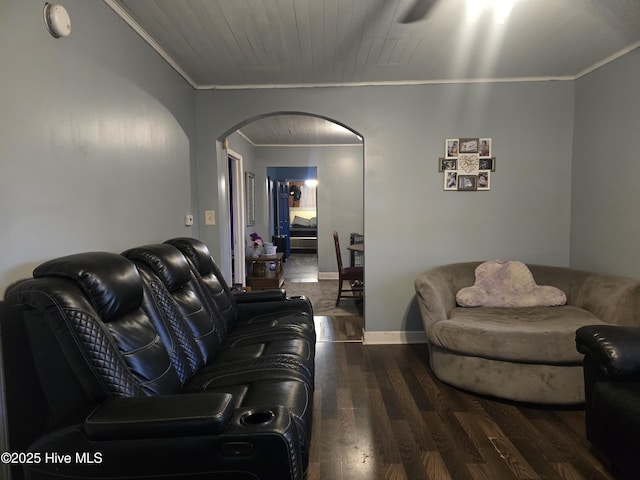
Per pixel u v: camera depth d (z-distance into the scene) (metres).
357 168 6.77
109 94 1.94
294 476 1.12
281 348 1.99
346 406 2.37
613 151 2.84
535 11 2.13
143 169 2.31
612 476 1.73
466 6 2.07
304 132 5.54
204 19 2.18
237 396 1.50
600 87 2.96
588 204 3.13
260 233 6.79
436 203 3.42
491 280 3.11
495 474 1.75
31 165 1.41
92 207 1.79
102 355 1.20
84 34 1.73
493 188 3.39
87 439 1.11
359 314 4.57
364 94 3.36
